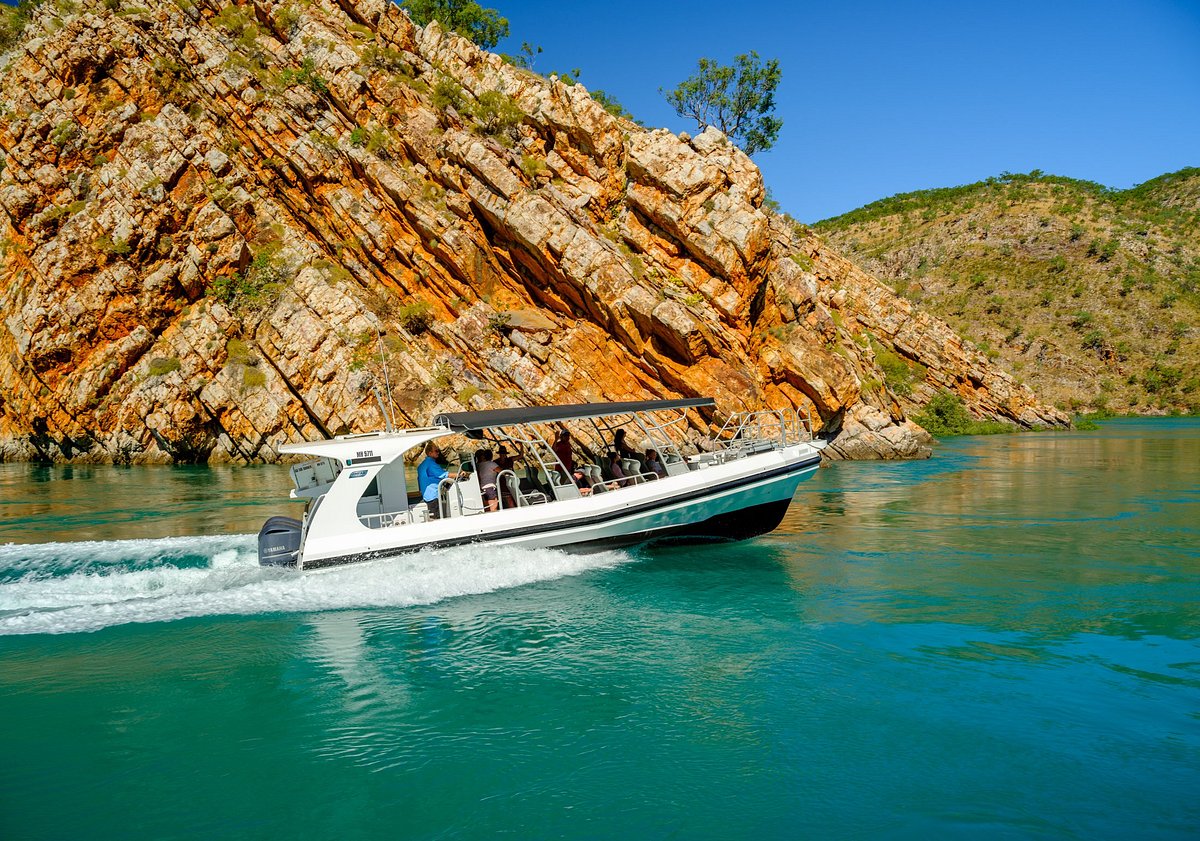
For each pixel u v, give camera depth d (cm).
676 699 643
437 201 3189
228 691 661
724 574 1055
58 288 3041
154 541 1261
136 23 3462
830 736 576
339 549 1002
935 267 13200
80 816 471
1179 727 587
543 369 2961
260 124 3375
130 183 3108
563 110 3222
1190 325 10212
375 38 3512
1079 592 968
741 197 3016
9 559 1134
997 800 488
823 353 3000
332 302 3092
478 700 642
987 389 5319
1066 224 13150
